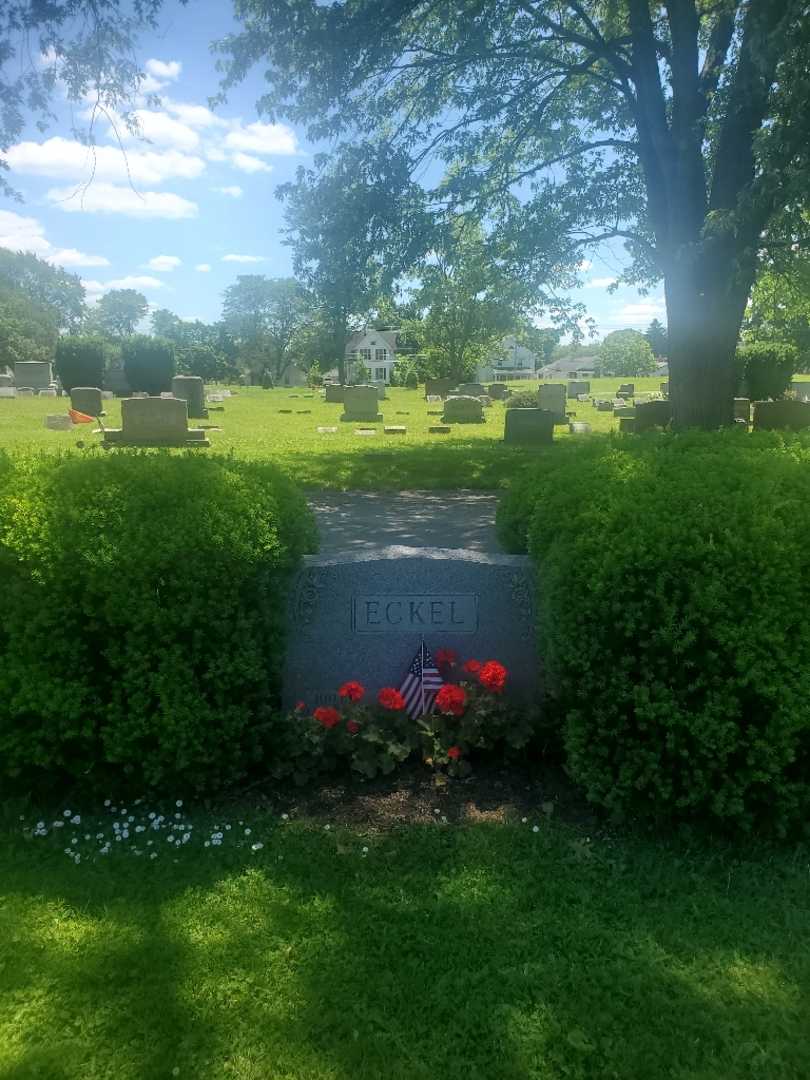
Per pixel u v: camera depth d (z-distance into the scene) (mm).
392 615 4309
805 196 8664
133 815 3613
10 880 3146
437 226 14523
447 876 3164
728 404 12719
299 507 4316
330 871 3188
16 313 96312
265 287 106000
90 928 2848
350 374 96125
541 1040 2398
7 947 2746
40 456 4234
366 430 22891
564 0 13328
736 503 3393
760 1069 2309
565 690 3562
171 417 17734
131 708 3490
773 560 3219
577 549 3434
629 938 2828
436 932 2848
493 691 3994
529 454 15391
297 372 120250
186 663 3508
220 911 2939
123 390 40875
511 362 122125
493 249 15070
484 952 2756
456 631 4332
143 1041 2379
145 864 3246
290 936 2818
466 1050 2369
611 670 3334
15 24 7809
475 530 9242
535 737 3977
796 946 2801
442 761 3844
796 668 3141
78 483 3799
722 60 12586
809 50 8352
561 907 2998
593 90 15609
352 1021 2449
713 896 3061
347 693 3996
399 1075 2277
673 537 3303
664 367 103062
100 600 3516
